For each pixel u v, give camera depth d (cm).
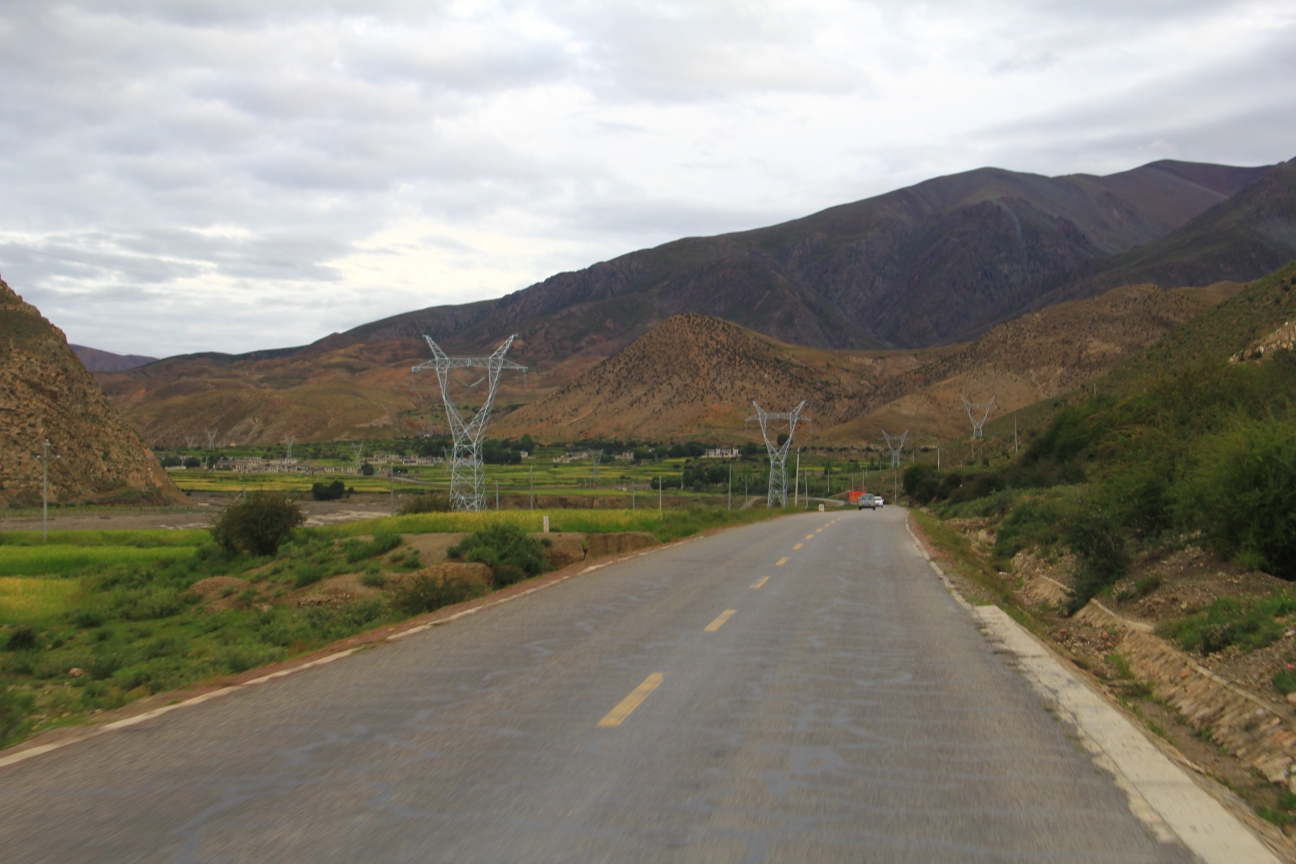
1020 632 1168
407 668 943
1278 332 4322
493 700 793
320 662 982
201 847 468
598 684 852
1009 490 5112
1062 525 2214
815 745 651
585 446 18388
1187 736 872
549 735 677
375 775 584
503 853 458
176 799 543
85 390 10575
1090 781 575
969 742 662
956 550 2745
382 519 4266
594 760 614
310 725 716
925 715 740
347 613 1994
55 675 1495
